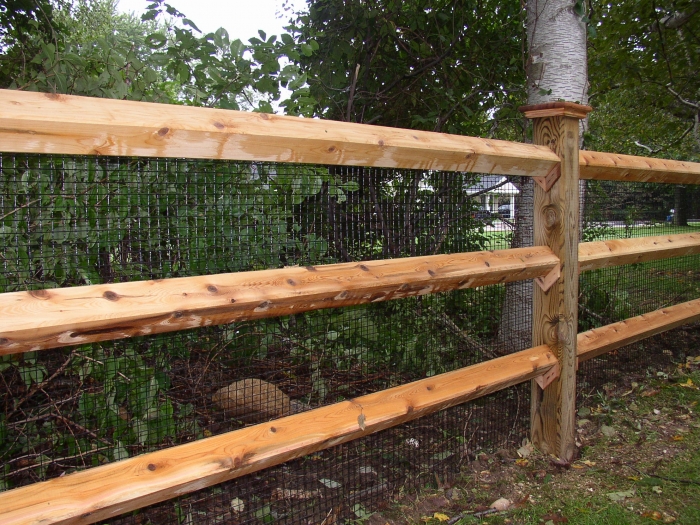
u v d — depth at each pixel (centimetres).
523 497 231
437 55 455
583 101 371
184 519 207
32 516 125
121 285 139
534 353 255
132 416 217
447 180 252
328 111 453
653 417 308
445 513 220
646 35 674
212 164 200
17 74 296
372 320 259
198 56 280
